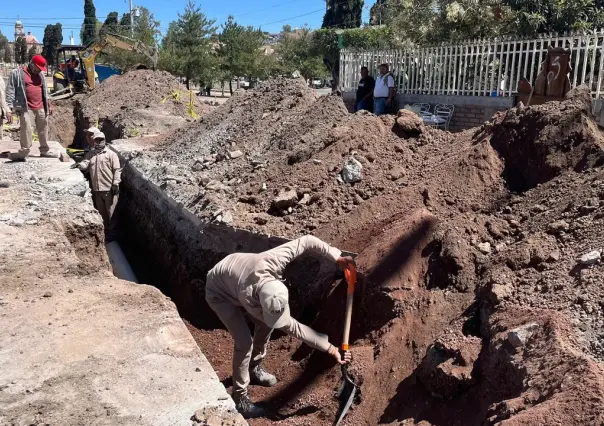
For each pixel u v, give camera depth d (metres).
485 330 3.58
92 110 18.16
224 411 3.20
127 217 10.66
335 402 4.02
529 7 12.04
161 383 3.46
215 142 9.79
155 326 4.18
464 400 3.33
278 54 35.56
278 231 5.76
